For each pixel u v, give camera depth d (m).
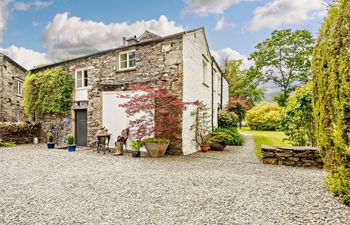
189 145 8.23
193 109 8.66
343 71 2.56
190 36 8.41
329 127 3.11
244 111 21.30
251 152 8.49
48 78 11.05
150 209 2.96
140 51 8.59
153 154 7.24
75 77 10.65
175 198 3.37
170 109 7.65
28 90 11.83
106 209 2.97
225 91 17.36
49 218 2.70
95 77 9.77
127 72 8.87
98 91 9.60
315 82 3.61
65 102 10.73
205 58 10.18
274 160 6.04
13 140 11.20
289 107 7.03
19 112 15.94
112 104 9.16
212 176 4.66
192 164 6.07
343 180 2.88
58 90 10.72
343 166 2.79
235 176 4.66
